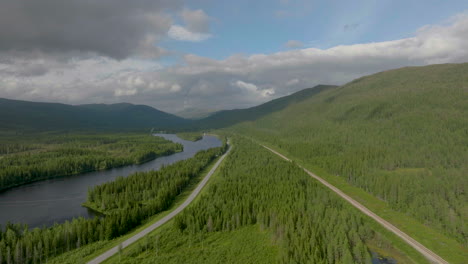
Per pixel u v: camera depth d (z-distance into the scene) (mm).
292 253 90375
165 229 114938
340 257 91375
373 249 103875
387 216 131375
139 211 130500
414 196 141250
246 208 127000
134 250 96688
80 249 98875
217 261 92375
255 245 103562
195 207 130500
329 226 105188
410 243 107125
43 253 95500
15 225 117312
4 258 88750
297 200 135750
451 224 112062
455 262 94312
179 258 93438
